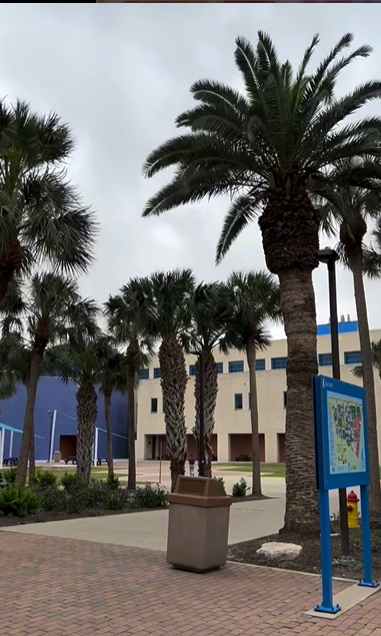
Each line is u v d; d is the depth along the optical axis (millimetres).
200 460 20438
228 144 11367
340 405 6746
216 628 5477
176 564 8055
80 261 14461
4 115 13469
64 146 14727
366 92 10742
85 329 24344
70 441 71312
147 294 21203
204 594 6730
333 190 12031
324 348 59875
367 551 7254
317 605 6238
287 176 11359
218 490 8289
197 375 23281
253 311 22484
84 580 7398
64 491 17781
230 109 11047
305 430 10719
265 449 62719
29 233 13594
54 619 5723
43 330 19625
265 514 15633
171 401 21141
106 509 16406
